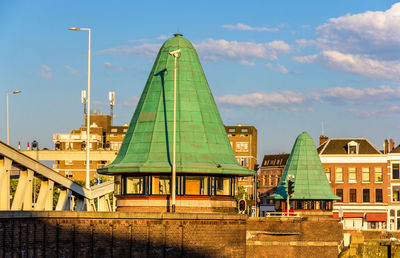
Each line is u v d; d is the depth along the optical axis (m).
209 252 79.25
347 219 179.75
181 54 93.00
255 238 99.38
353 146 181.25
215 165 86.75
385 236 150.62
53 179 85.25
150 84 92.31
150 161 86.81
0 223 60.00
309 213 134.38
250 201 109.56
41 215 65.31
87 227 70.00
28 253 63.75
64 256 67.88
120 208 88.12
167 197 86.31
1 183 71.69
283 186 135.00
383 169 179.00
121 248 72.69
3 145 71.44
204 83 93.00
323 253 100.94
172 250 76.38
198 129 89.50
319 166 136.00
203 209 86.56
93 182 182.62
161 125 89.44
